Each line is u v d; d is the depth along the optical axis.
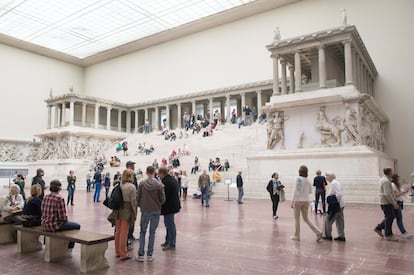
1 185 36.00
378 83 28.08
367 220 10.96
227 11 36.69
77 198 19.11
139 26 40.53
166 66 43.72
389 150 26.92
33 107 44.41
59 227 6.57
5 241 8.15
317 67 22.19
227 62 38.41
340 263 6.09
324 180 12.17
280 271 5.65
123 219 6.55
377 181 15.93
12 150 40.94
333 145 18.61
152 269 5.85
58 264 6.32
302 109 19.92
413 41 26.98
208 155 26.38
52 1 34.75
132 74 47.09
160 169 7.33
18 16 37.62
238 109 37.78
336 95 18.34
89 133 35.97
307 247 7.33
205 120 34.94
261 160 19.94
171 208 7.27
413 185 16.50
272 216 11.97
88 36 43.06
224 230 9.37
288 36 34.16
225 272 5.63
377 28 28.73
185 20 39.09
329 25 31.62
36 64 45.69
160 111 42.84
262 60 35.84
